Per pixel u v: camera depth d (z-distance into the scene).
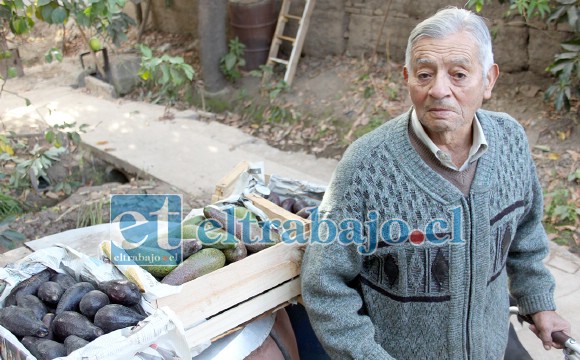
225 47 7.10
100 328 1.61
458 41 1.46
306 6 6.82
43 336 1.62
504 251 1.71
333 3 6.93
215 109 7.13
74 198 4.59
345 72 6.79
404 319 1.68
